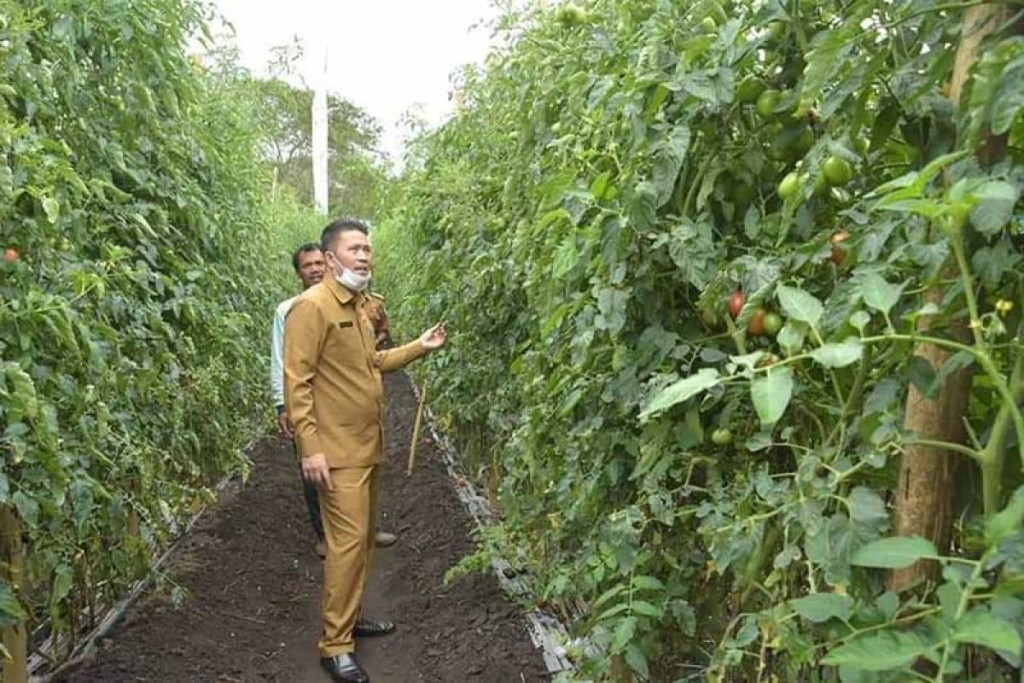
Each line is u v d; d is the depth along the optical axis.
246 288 5.31
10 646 2.37
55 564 2.22
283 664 3.38
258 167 7.11
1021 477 1.03
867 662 0.84
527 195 2.72
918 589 1.05
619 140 1.73
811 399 1.31
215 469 4.65
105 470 2.55
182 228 3.67
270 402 6.55
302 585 4.25
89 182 2.44
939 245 0.98
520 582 3.45
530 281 2.38
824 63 1.12
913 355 1.05
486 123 4.00
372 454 3.29
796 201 1.27
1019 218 1.01
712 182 1.54
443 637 3.43
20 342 1.90
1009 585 0.81
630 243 1.59
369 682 3.24
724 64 1.44
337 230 3.21
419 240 5.20
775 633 1.29
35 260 2.12
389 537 4.80
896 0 1.14
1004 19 0.99
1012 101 0.86
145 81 3.04
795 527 1.22
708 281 1.47
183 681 3.01
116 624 3.34
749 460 1.59
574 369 1.98
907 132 1.21
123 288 2.73
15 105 2.21
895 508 1.12
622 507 1.98
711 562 1.63
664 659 1.98
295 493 5.79
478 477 4.97
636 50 1.72
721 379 0.98
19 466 2.08
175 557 4.15
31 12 2.18
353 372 3.22
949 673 0.84
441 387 5.21
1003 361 1.03
